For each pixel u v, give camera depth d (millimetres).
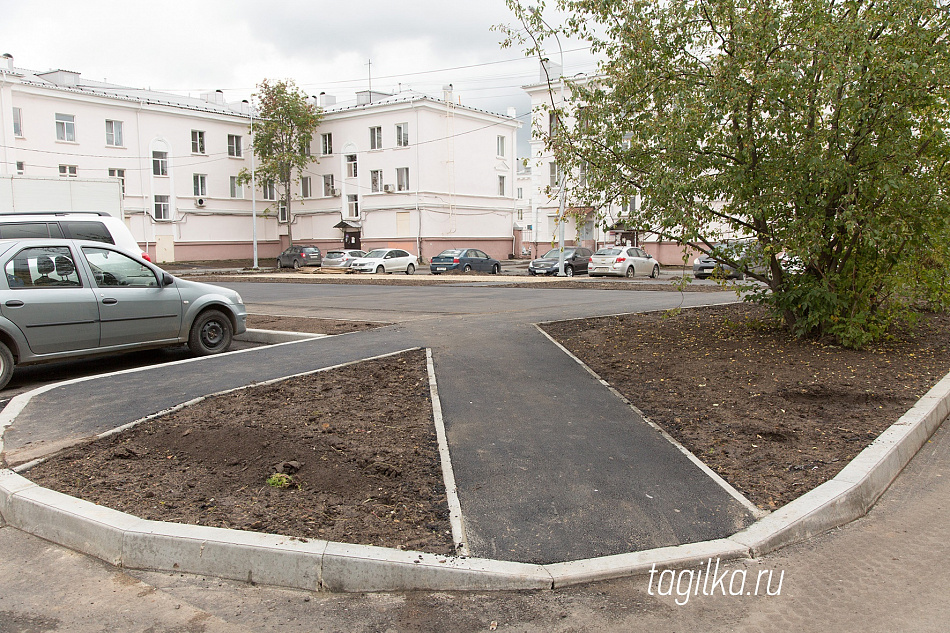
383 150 47438
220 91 55656
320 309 15586
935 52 7449
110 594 3463
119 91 48562
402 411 6230
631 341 9719
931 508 4453
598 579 3510
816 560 3764
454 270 33625
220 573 3621
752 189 8219
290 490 4449
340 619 3227
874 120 7770
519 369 7965
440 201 47375
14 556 3891
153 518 3994
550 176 47062
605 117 8961
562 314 13352
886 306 9477
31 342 7992
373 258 35375
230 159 50344
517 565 3531
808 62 7801
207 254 49281
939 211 8078
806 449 5199
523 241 57188
